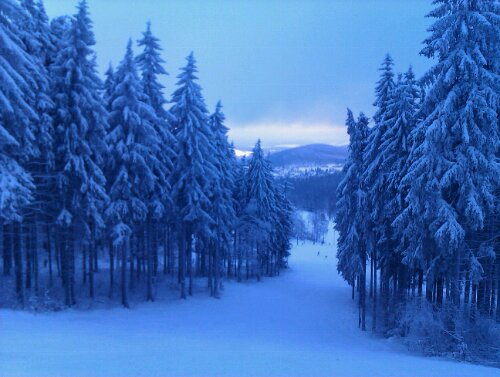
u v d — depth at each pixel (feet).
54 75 72.54
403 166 69.77
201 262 138.62
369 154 77.87
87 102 70.95
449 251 53.67
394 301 81.00
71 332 48.42
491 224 62.69
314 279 181.16
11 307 64.44
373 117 80.38
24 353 32.07
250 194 154.10
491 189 52.70
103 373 27.02
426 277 64.44
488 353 50.08
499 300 64.54
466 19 51.31
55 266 108.47
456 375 34.22
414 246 61.98
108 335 49.11
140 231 103.09
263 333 72.13
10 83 48.73
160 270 132.46
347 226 94.32
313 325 88.84
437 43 51.26
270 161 180.86
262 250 161.99
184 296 99.45
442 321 55.42
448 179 51.42
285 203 197.47
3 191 49.34
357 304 117.29
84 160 72.28
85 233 74.38
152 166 87.71
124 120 78.48
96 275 107.96
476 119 52.75
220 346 45.83
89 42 72.95
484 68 53.57
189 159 96.53
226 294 116.37
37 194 71.10
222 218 114.52
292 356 39.19
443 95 54.19
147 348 39.60
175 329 66.08
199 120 98.58
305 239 423.64
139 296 94.89
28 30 69.41
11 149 60.18
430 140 52.54
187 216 94.79
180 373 28.43
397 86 73.26
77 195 71.82
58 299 77.25
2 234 71.41
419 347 55.16
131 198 80.28
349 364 36.27
